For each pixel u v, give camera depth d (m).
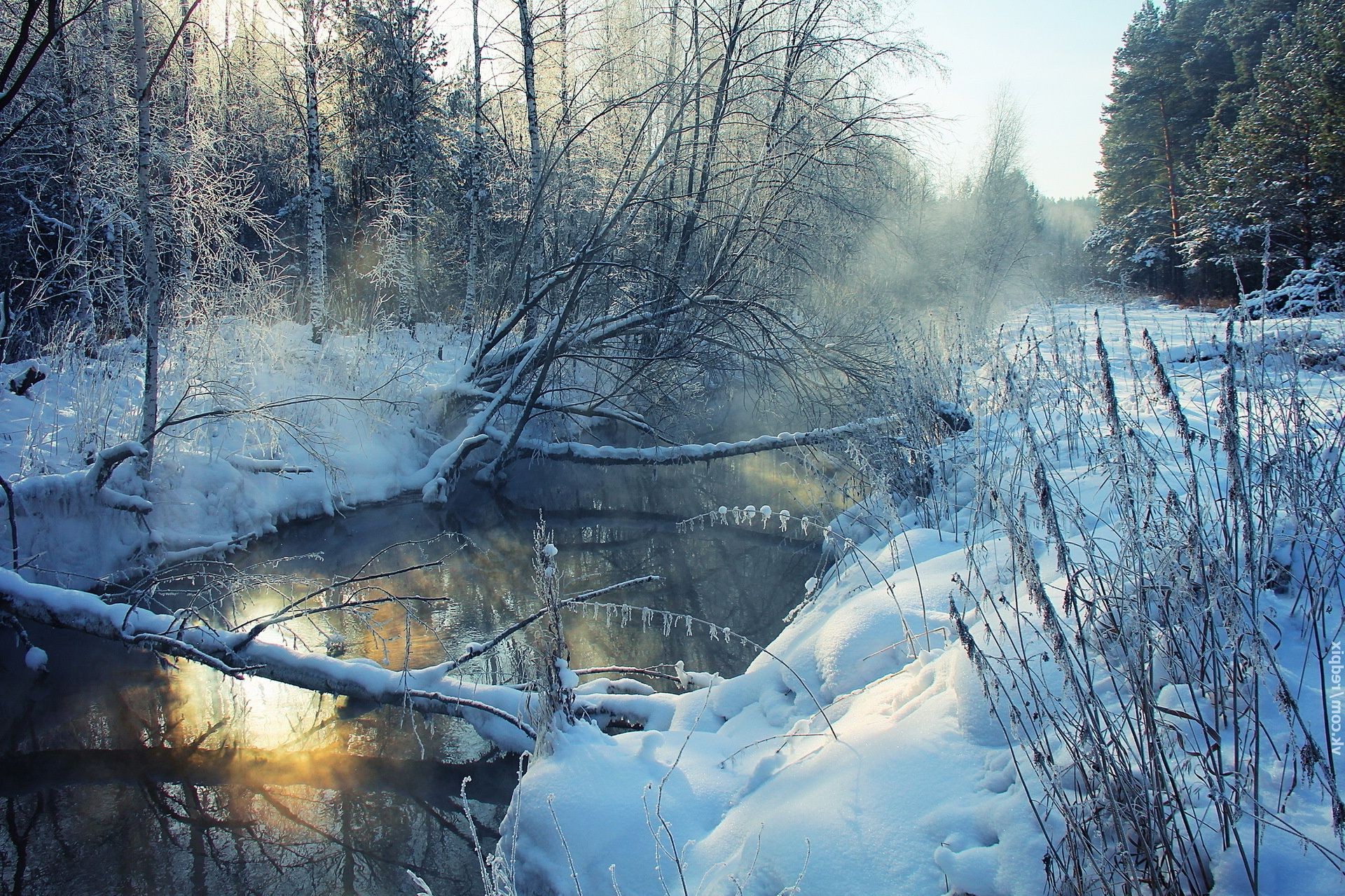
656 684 6.32
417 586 8.73
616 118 14.25
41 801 5.06
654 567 9.48
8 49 10.19
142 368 10.52
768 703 4.59
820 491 11.55
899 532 6.93
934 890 2.64
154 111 9.73
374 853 4.58
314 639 7.21
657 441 13.22
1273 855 2.24
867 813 3.00
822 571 8.88
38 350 11.03
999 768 2.92
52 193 12.83
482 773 5.31
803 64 13.68
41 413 8.98
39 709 6.03
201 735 5.74
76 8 9.80
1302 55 23.31
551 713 4.23
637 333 13.07
